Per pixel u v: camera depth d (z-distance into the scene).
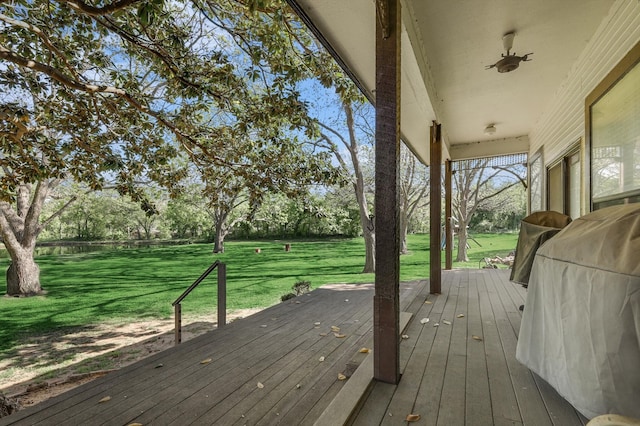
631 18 2.41
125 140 5.00
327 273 13.12
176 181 5.98
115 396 2.14
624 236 1.50
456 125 5.94
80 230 31.30
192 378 2.38
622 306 1.32
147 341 5.98
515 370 2.15
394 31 1.92
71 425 1.83
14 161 4.43
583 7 2.66
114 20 3.75
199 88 4.12
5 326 7.16
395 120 1.92
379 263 1.99
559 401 1.77
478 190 17.20
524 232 3.18
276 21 3.49
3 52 2.73
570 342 1.60
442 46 3.16
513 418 1.62
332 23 2.37
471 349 2.52
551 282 1.82
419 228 31.73
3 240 10.20
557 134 4.52
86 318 7.68
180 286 11.38
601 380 1.39
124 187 5.46
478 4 2.55
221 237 22.69
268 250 23.58
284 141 5.79
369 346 2.92
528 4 2.58
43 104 4.08
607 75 2.80
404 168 17.39
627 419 0.83
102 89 3.47
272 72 4.76
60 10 3.75
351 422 1.61
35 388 4.26
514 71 3.80
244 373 2.46
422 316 3.44
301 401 2.04
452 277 5.81
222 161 5.22
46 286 11.65
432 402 1.77
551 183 5.15
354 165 12.88
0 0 2.42
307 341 3.13
